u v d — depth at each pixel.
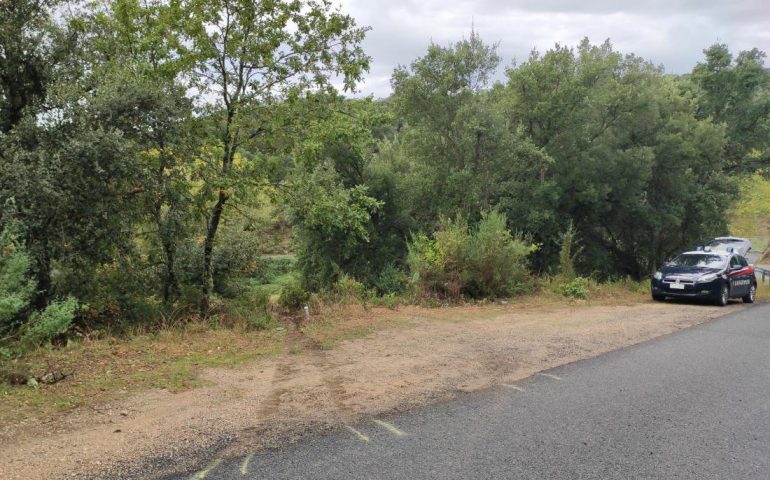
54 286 10.12
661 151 28.55
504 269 14.81
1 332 7.31
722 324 11.20
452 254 14.40
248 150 12.66
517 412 5.26
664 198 29.95
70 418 4.96
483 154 24.11
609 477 3.84
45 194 9.03
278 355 7.79
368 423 4.93
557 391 5.99
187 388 6.00
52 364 6.75
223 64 11.80
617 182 26.86
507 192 25.89
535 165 25.06
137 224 11.28
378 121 13.34
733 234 45.53
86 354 7.41
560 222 26.19
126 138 10.16
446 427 4.83
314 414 5.18
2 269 7.11
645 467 4.02
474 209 24.58
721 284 14.95
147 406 5.35
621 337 9.35
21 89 11.55
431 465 4.02
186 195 11.34
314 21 12.18
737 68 34.34
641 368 7.09
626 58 27.98
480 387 6.15
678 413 5.25
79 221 9.98
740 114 34.84
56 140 9.69
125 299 10.87
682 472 3.93
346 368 7.03
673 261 16.67
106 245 10.42
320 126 12.47
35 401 5.38
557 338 9.17
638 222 29.75
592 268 28.89
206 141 11.71
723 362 7.49
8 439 4.43
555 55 24.69
